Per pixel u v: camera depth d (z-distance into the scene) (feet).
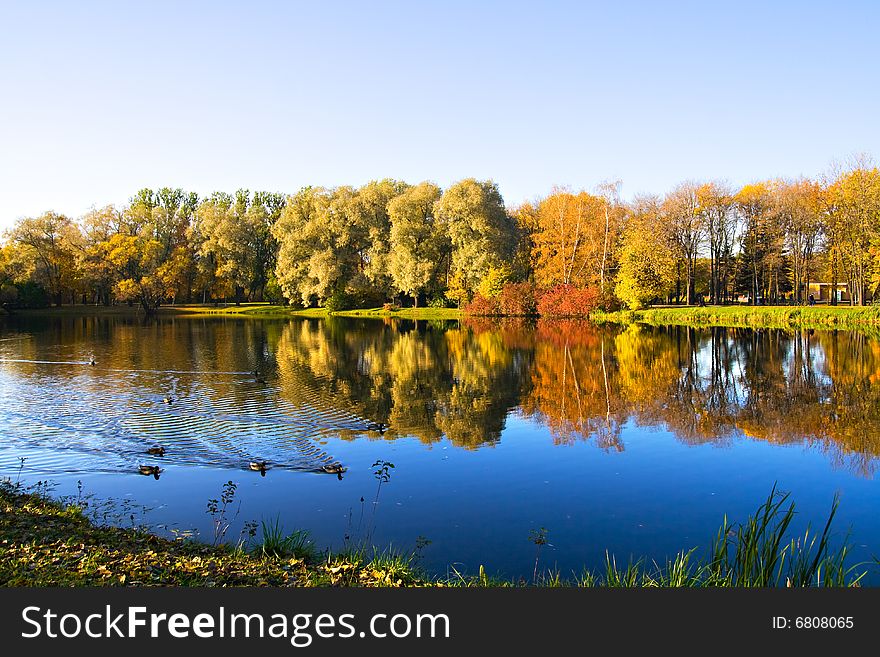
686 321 197.47
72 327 199.00
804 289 282.56
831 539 37.19
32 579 27.27
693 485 46.98
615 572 30.17
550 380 94.84
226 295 315.58
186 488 45.24
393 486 46.50
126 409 71.72
